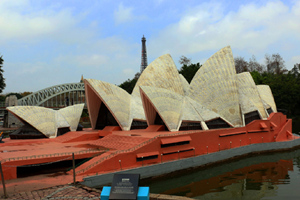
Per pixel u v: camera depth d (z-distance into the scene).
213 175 25.95
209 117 36.31
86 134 35.69
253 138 37.34
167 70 42.62
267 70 106.25
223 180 24.09
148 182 23.23
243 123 37.75
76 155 23.81
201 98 38.91
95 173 21.06
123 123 38.59
